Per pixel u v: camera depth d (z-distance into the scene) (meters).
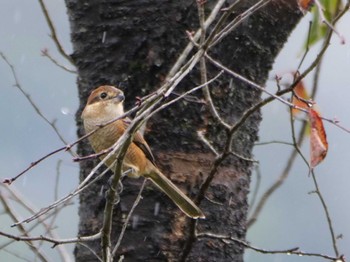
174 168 10.07
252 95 10.49
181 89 10.13
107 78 10.45
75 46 10.75
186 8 10.26
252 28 10.43
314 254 9.22
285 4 10.59
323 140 8.74
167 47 10.24
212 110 9.22
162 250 9.91
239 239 10.25
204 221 10.05
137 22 10.34
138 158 9.88
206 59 10.09
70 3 10.80
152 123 10.12
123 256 9.20
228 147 9.22
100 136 10.45
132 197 10.07
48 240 8.23
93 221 10.23
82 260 10.23
